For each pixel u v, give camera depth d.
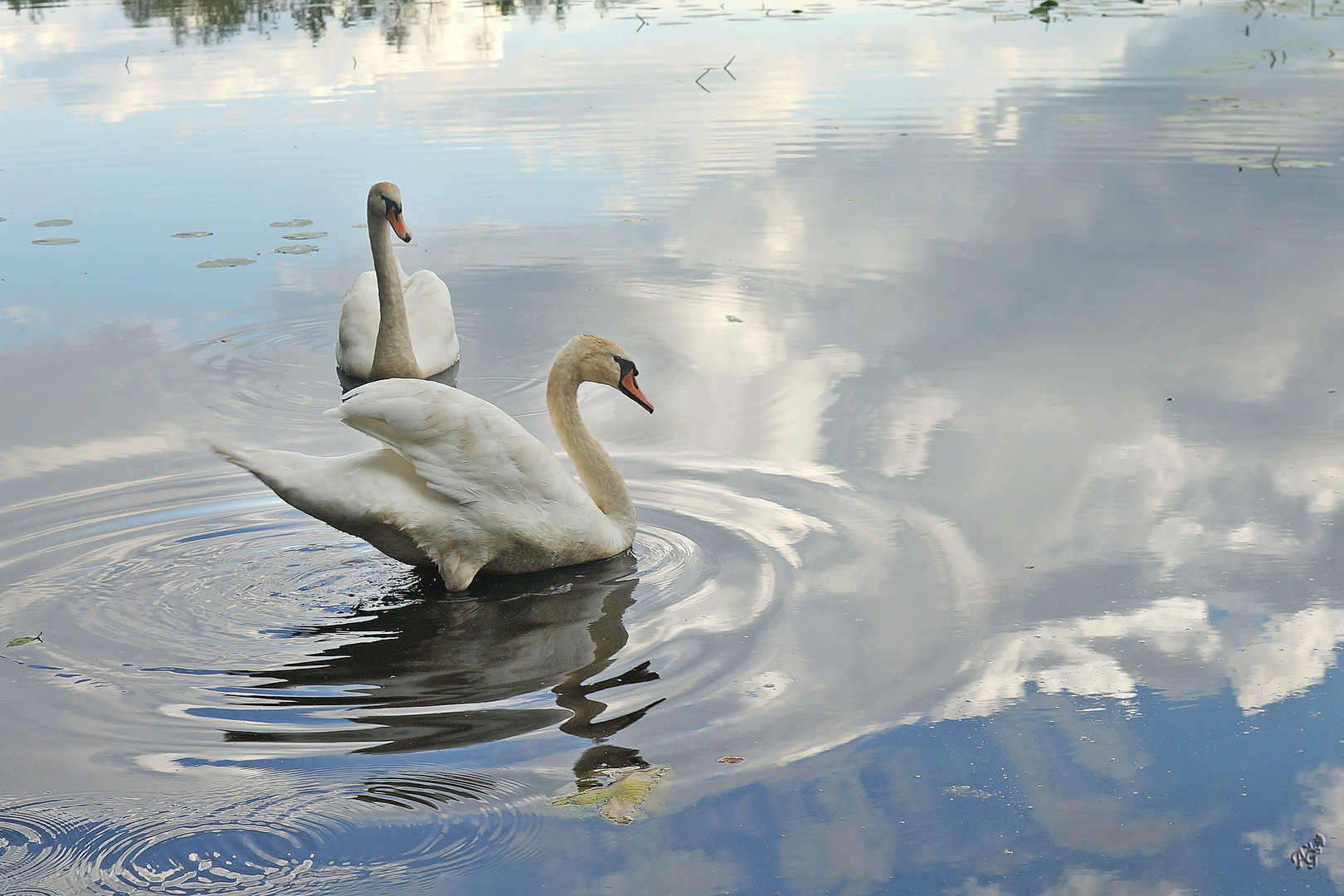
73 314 11.36
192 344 10.69
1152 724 5.07
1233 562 6.42
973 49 23.53
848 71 21.94
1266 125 17.00
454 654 5.80
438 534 6.54
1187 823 4.48
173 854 4.36
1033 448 7.92
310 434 8.76
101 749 5.00
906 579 6.34
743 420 8.60
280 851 4.38
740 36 25.59
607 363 7.31
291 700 5.39
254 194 15.20
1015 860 4.31
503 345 10.64
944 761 4.86
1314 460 7.61
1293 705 5.18
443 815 4.57
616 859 4.34
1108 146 16.33
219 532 7.11
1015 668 5.51
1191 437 8.02
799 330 10.49
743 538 6.88
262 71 22.56
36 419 8.95
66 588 6.42
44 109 19.78
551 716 5.23
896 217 13.73
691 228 13.62
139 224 14.11
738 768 4.82
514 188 15.37
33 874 4.26
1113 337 9.95
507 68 22.77
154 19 28.14
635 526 7.09
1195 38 23.88
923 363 9.56
